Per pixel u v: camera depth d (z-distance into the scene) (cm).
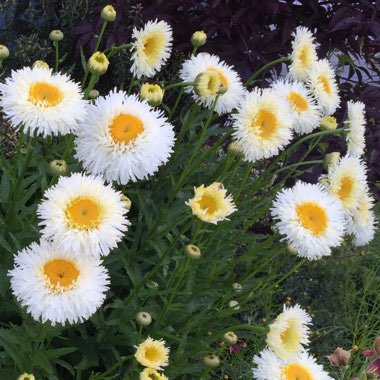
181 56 149
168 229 101
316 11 144
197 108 107
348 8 140
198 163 103
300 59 110
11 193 98
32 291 75
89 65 94
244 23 144
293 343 89
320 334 132
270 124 96
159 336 99
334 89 111
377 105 145
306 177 135
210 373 117
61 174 86
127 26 153
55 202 75
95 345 100
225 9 144
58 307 75
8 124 126
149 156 83
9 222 97
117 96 86
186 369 97
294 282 139
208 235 109
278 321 88
